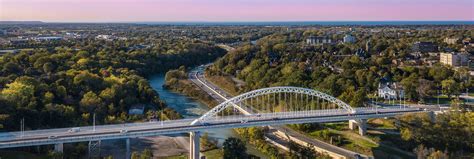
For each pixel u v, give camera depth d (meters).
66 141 158.00
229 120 182.00
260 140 190.88
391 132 193.25
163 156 175.25
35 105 190.75
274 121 183.12
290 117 188.75
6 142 151.62
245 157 166.50
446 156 161.00
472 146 173.38
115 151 177.88
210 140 193.25
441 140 177.00
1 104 180.12
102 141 188.25
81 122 193.25
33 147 164.62
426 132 180.62
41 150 163.75
